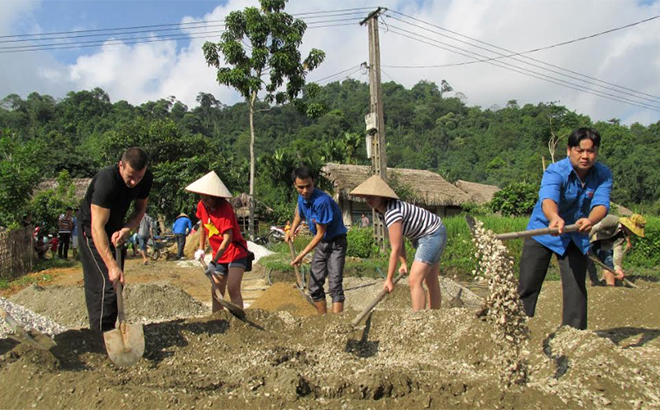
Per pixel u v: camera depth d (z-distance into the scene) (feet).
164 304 24.88
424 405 9.93
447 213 85.30
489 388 10.46
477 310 13.91
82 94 220.43
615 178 140.05
